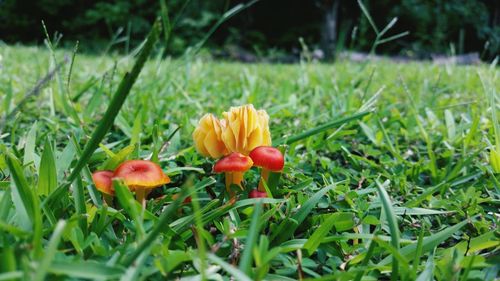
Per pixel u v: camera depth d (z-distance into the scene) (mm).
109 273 150
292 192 263
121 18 2758
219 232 233
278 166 234
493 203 278
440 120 522
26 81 764
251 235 168
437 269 195
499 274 199
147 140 386
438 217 254
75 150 258
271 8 3008
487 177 308
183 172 307
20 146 327
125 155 260
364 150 367
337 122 321
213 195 273
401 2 2666
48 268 141
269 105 583
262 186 254
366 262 183
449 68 929
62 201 219
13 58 1244
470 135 354
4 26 2904
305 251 211
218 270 196
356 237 211
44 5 2844
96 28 2814
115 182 189
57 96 474
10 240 186
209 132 257
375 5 2691
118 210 232
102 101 538
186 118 427
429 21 2574
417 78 915
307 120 460
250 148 254
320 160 331
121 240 211
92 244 196
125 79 173
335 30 2539
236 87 733
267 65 1361
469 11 2537
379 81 896
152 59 1419
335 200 257
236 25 2936
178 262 176
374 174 327
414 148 385
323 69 1046
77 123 407
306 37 2990
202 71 983
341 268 202
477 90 714
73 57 299
